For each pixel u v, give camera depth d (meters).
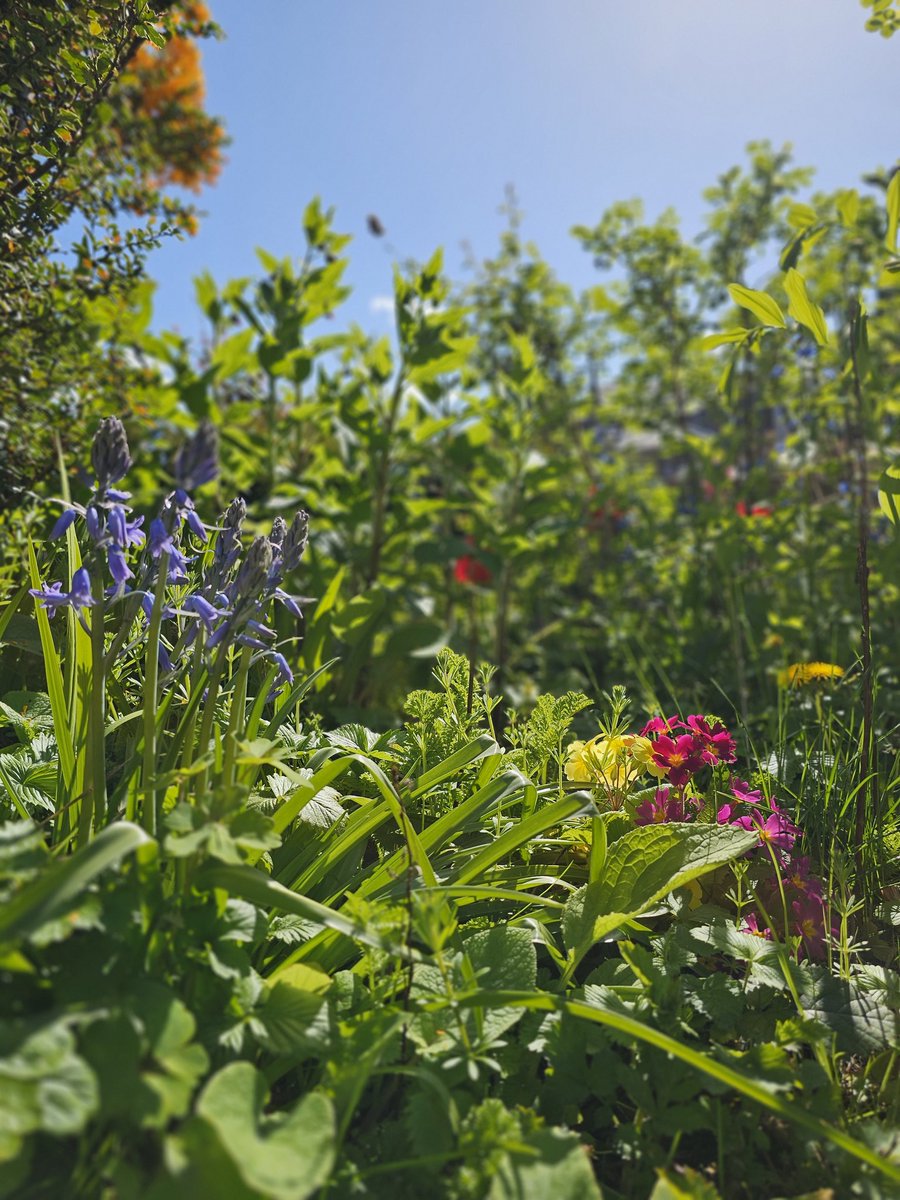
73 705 1.65
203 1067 1.07
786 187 6.98
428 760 2.20
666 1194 1.19
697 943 1.75
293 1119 1.09
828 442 5.71
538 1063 1.67
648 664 4.89
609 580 6.30
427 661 4.71
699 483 6.10
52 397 2.91
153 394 4.17
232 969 1.32
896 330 5.53
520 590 6.51
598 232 7.05
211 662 1.69
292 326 4.38
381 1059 1.33
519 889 1.98
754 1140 1.44
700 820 2.15
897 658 3.94
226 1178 1.00
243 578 1.43
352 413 4.37
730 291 2.37
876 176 5.81
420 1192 1.27
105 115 3.14
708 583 5.31
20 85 2.25
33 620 2.31
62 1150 1.13
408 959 1.53
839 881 1.92
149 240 2.71
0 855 1.14
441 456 5.15
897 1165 1.32
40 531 2.86
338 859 1.81
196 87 4.94
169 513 1.40
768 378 5.88
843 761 2.40
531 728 2.36
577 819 2.10
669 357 7.20
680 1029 1.56
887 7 2.47
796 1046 1.55
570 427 7.38
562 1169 1.19
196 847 1.25
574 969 1.76
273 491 4.39
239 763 1.60
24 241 2.40
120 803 1.61
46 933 1.05
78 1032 1.08
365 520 4.48
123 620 1.50
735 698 4.05
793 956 1.80
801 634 4.20
